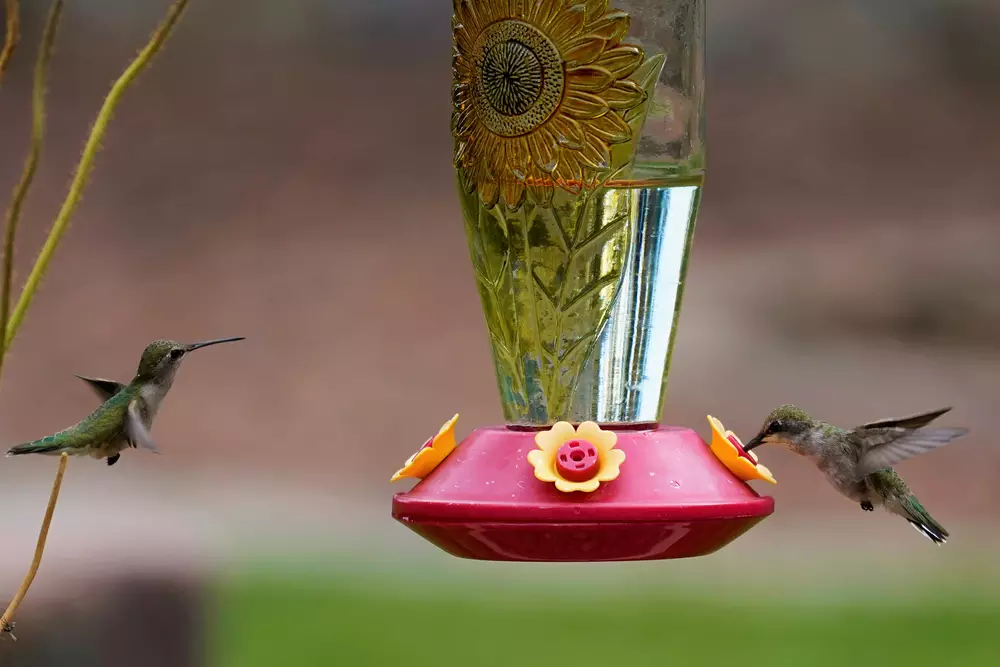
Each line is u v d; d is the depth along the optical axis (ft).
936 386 55.77
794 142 67.26
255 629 35.06
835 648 34.81
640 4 14.43
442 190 69.36
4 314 9.98
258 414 58.54
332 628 35.14
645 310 14.74
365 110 71.36
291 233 67.26
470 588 39.68
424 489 13.55
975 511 50.29
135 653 24.21
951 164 65.92
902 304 60.13
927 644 35.68
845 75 68.33
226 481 53.42
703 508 12.66
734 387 56.49
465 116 14.64
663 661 33.65
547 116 14.02
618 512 12.54
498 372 15.16
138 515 41.88
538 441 13.14
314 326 63.10
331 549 44.09
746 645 35.04
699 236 64.64
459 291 64.80
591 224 14.42
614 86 13.84
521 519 12.62
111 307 63.26
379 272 65.31
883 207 64.80
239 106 70.69
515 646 34.37
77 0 69.10
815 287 60.90
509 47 14.10
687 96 14.85
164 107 69.82
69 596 23.89
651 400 14.87
